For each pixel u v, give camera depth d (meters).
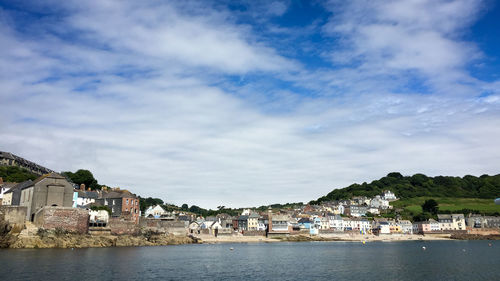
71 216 114.19
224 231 189.00
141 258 88.94
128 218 141.12
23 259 77.50
